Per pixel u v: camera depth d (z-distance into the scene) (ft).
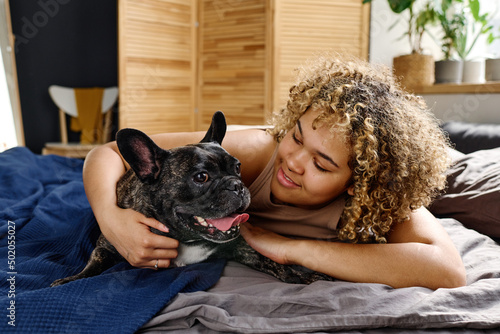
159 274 3.92
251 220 4.78
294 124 4.45
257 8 14.34
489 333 3.31
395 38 13.35
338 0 13.89
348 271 3.81
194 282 3.73
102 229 3.98
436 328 3.30
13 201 6.09
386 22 13.51
